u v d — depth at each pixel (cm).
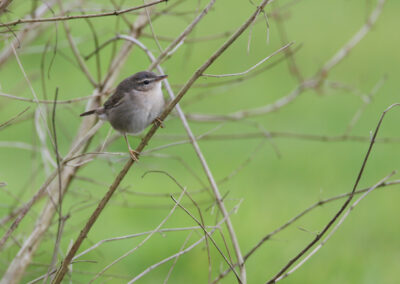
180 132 1700
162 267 1155
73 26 1898
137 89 790
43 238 814
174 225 1291
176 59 1883
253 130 1717
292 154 1602
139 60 1817
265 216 1316
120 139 1568
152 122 817
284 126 1734
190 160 1568
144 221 1304
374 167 1545
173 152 1605
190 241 1228
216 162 1563
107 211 1327
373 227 1289
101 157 852
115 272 1114
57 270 668
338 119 1772
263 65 1959
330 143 1659
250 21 578
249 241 1230
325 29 2239
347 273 1154
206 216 1278
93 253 1162
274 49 2028
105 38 1861
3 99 1234
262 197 1391
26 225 1114
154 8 921
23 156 1510
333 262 1182
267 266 1166
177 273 1145
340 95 1883
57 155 595
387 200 1398
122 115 795
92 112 818
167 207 1181
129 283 608
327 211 1344
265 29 2173
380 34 2248
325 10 2425
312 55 2045
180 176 1474
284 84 1919
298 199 1391
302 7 2434
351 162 1568
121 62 880
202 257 1179
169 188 1421
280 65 1981
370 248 1224
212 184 708
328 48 2089
